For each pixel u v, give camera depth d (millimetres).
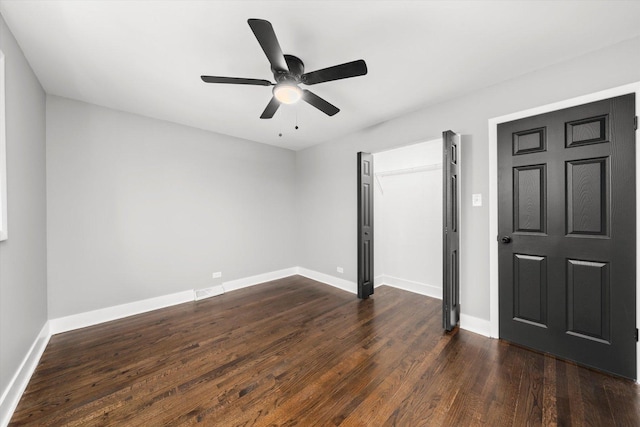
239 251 3828
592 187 1801
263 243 4113
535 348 2049
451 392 1577
